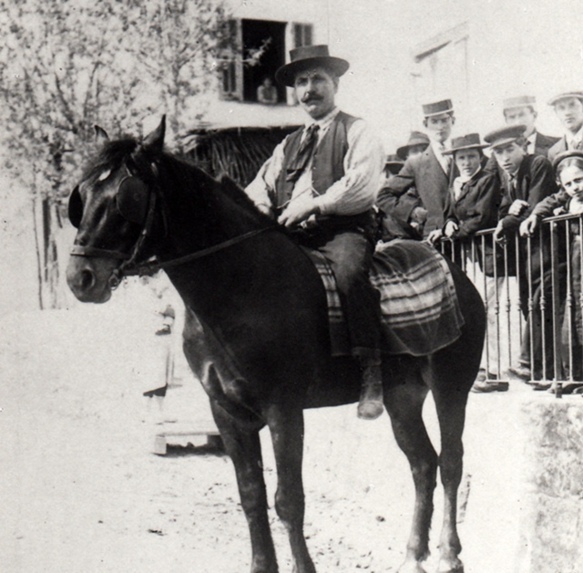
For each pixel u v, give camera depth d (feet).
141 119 42.09
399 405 18.07
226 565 19.01
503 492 19.26
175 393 37.93
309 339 15.33
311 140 17.76
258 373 14.89
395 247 17.95
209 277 14.90
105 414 33.55
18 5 40.93
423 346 17.04
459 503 20.39
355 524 22.34
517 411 19.08
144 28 41.78
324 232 16.87
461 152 23.93
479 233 23.18
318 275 15.94
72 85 41.55
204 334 15.20
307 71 17.67
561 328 21.25
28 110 41.32
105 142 15.07
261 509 15.48
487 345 22.33
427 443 18.25
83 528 21.50
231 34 42.29
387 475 23.39
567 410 17.20
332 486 25.40
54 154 41.86
